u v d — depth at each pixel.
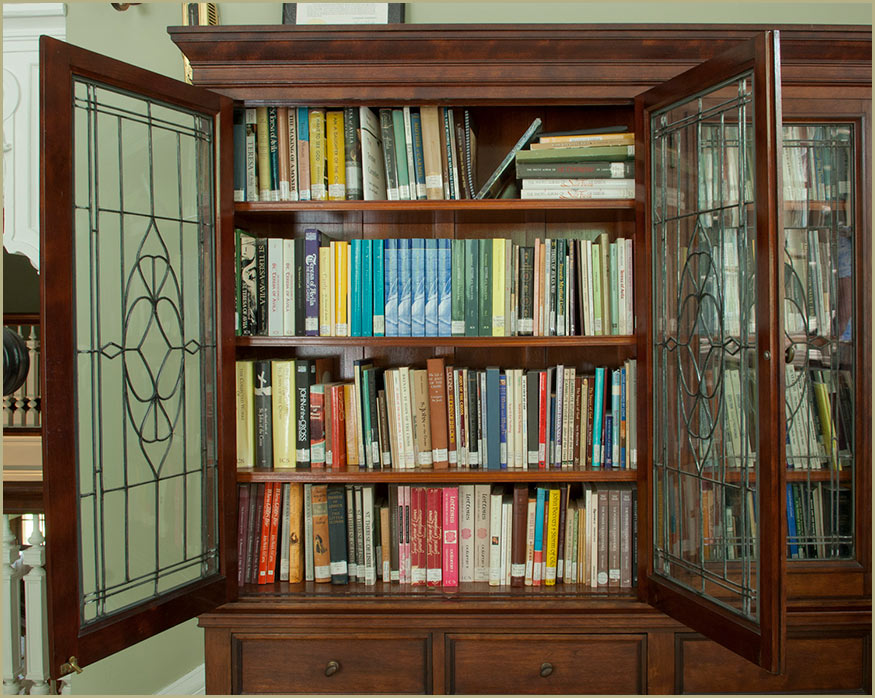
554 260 1.85
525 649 1.77
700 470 1.62
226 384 1.76
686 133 1.63
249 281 1.84
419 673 1.77
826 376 1.80
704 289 1.60
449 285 1.84
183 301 1.72
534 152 1.80
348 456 1.89
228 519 1.78
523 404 1.86
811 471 1.80
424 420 1.86
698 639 1.76
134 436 1.60
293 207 1.79
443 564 1.84
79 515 1.46
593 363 2.08
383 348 2.13
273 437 1.87
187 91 1.67
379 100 1.77
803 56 1.72
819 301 1.79
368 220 2.06
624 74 1.74
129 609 1.55
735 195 1.50
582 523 1.87
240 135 1.83
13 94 2.37
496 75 1.74
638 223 1.78
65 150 1.42
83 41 2.33
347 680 1.78
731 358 1.53
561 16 2.18
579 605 1.75
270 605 1.76
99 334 1.53
